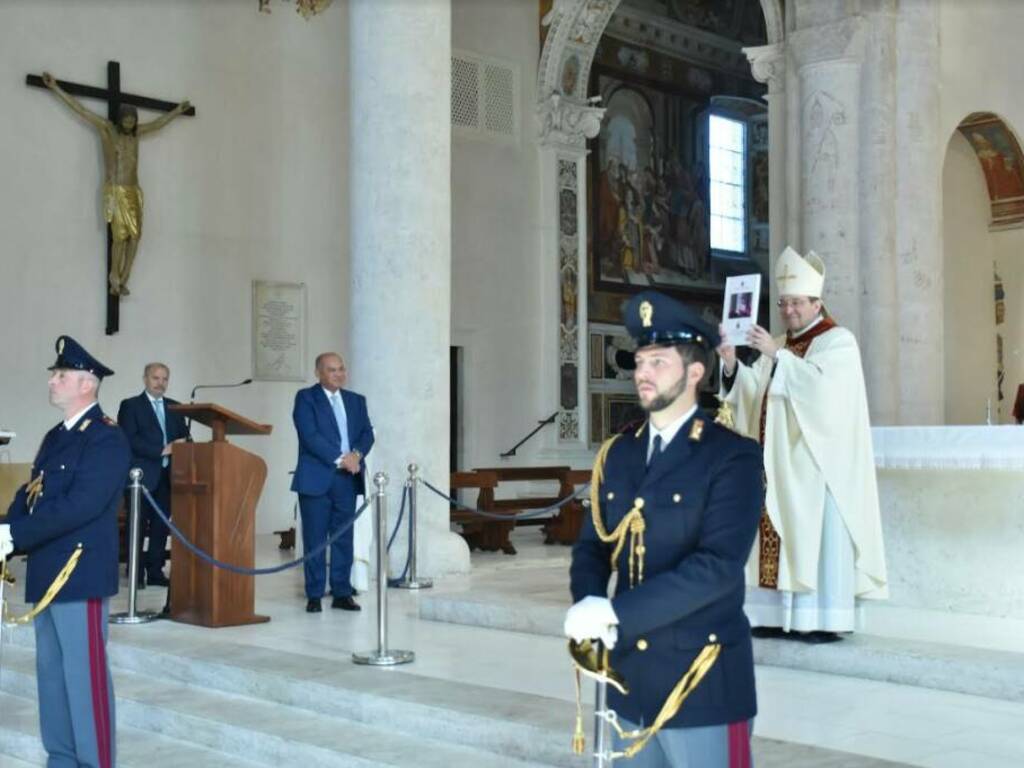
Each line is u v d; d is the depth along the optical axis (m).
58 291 15.03
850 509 7.37
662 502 3.46
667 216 22.17
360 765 6.13
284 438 17.00
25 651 8.99
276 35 17.09
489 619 9.15
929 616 8.52
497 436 19.36
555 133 19.94
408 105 11.77
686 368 3.52
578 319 20.30
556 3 19.61
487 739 6.18
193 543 9.35
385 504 7.88
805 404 7.39
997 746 5.64
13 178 14.72
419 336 11.76
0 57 14.64
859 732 5.89
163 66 15.98
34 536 5.73
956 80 14.03
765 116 24.00
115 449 5.91
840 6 13.06
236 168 16.66
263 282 16.86
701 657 3.38
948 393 15.77
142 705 7.43
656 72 22.09
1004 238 16.19
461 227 18.98
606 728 3.63
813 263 7.79
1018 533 8.42
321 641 8.56
